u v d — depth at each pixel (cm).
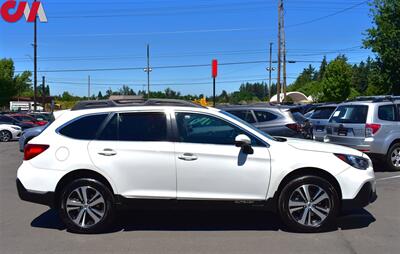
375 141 1055
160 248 541
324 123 1303
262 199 594
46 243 564
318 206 596
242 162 591
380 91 2734
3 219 683
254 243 556
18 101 6875
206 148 594
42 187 599
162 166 592
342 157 600
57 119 628
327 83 6150
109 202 599
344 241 561
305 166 588
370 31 2609
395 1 2530
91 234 602
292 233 598
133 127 611
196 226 637
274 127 1112
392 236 582
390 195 835
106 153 597
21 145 1572
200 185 592
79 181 598
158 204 596
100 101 649
